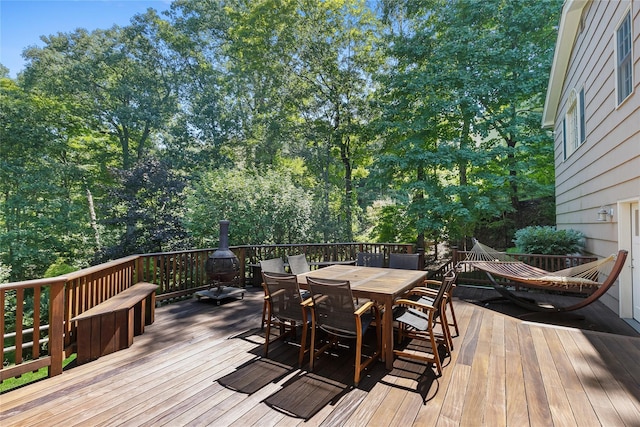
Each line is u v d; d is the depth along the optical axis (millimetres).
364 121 12609
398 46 10633
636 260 4383
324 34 12086
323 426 2029
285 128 13695
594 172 5586
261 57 13164
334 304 2740
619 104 4406
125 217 9227
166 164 10211
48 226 12555
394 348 3318
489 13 9898
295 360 3043
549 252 6406
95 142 15242
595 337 3557
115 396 2393
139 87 17094
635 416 2107
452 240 11539
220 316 4496
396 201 11352
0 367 2531
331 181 14062
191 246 8945
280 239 8906
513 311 4980
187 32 17656
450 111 9961
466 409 2203
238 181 8938
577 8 6215
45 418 2115
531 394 2387
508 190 11117
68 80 15297
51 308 2740
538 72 9469
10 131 12359
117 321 3254
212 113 16812
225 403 2301
